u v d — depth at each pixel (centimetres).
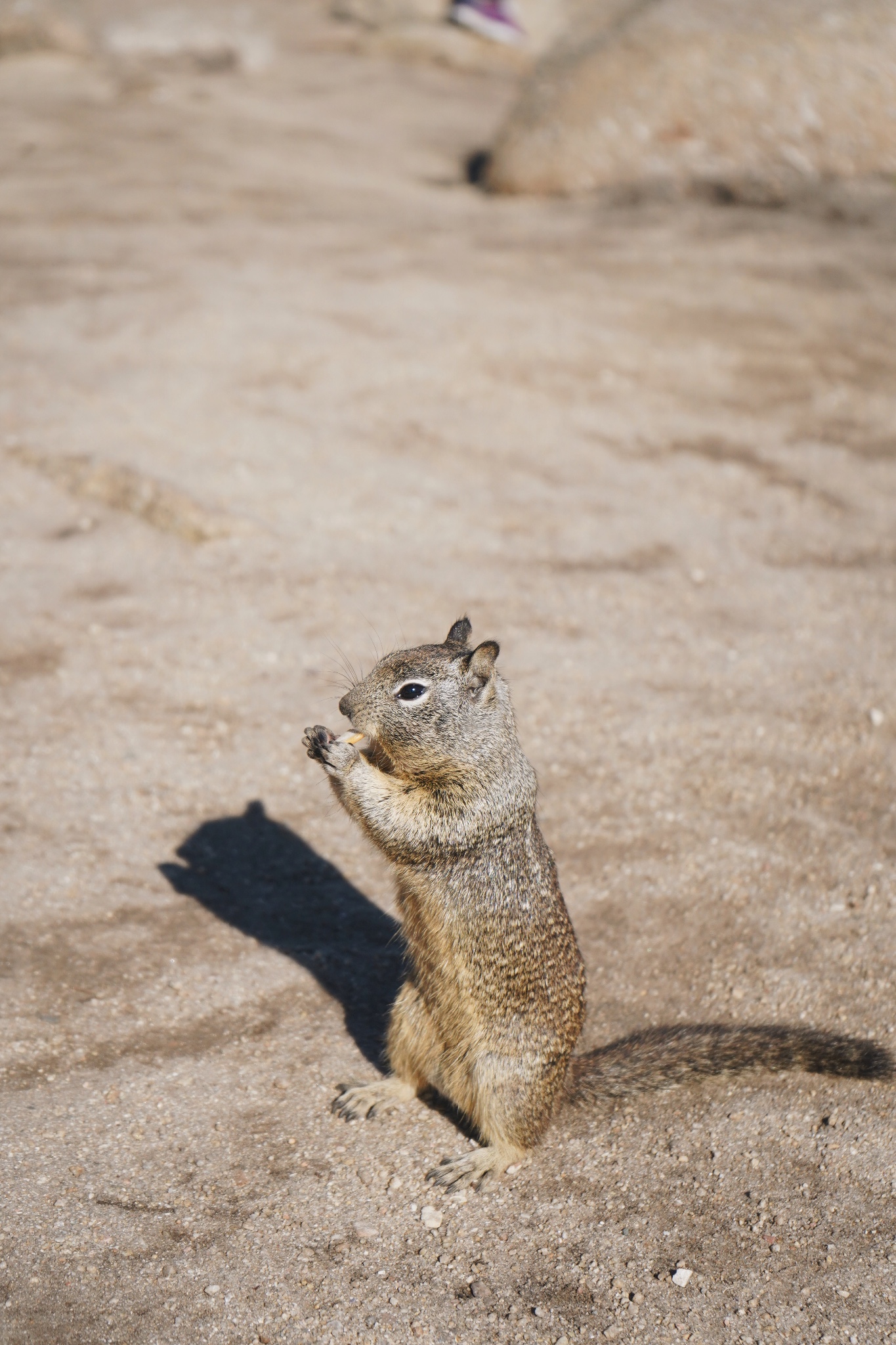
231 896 562
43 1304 371
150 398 960
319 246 1324
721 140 1502
